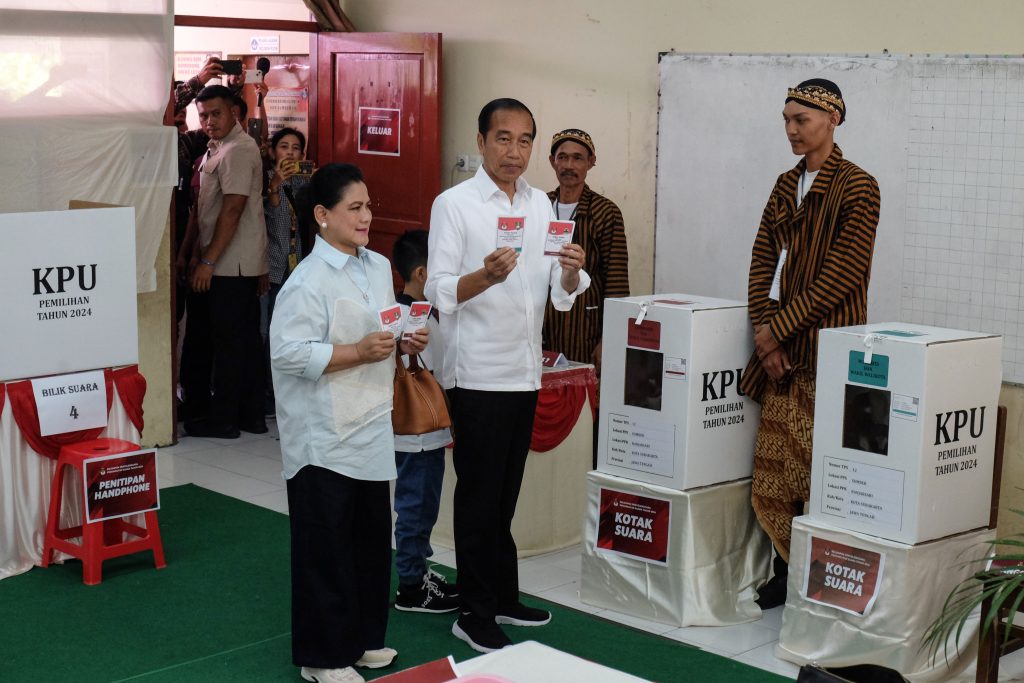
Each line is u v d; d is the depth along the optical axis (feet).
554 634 14.05
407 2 23.17
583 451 17.35
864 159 16.43
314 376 11.69
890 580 12.58
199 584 15.43
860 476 12.86
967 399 12.67
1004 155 15.08
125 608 14.60
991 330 15.43
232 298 22.81
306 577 12.14
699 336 14.10
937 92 15.58
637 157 19.34
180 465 21.17
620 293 18.10
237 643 13.60
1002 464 13.93
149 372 21.97
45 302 15.31
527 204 13.41
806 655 13.25
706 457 14.44
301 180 23.40
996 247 15.28
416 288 14.12
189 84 25.96
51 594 15.01
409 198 22.93
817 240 14.26
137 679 12.59
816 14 16.81
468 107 22.24
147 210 20.04
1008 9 14.90
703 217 18.45
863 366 12.68
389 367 12.25
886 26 16.10
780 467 14.56
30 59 18.49
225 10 27.25
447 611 14.61
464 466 13.24
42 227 15.11
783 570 15.43
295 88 26.00
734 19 17.81
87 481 15.17
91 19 18.97
